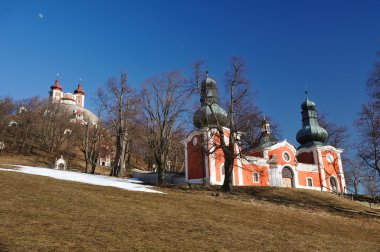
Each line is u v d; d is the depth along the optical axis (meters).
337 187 63.09
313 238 17.91
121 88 56.88
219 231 16.00
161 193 27.64
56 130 94.00
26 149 86.06
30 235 11.26
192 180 50.91
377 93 34.34
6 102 94.81
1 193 17.05
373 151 46.91
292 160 58.25
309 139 66.75
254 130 39.59
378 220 29.09
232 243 14.14
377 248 17.89
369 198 54.19
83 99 145.88
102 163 89.44
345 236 20.42
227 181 36.03
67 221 13.70
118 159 55.09
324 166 62.62
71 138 91.69
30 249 9.96
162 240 13.05
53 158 82.19
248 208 25.45
